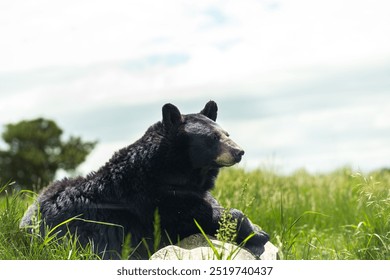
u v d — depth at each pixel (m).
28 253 9.80
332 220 16.20
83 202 10.76
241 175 17.58
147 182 10.77
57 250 9.59
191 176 11.01
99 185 10.88
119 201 10.73
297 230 14.97
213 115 11.81
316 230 15.48
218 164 10.87
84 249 10.33
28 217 11.02
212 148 10.80
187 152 10.85
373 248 11.58
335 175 21.97
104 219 10.62
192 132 10.87
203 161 10.85
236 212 10.69
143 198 10.73
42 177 57.66
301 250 12.69
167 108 10.92
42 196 11.29
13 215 10.79
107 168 11.01
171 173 10.84
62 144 60.56
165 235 10.80
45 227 10.38
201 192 11.24
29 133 58.28
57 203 10.91
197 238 10.53
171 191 10.81
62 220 10.66
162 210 10.75
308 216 16.06
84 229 10.58
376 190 12.59
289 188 17.94
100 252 10.41
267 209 15.24
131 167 10.84
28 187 57.00
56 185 11.42
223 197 14.90
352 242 13.14
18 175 57.28
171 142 10.84
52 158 58.56
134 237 10.62
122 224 10.60
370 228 12.40
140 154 10.88
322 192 18.70
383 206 12.43
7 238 10.20
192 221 10.77
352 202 16.95
